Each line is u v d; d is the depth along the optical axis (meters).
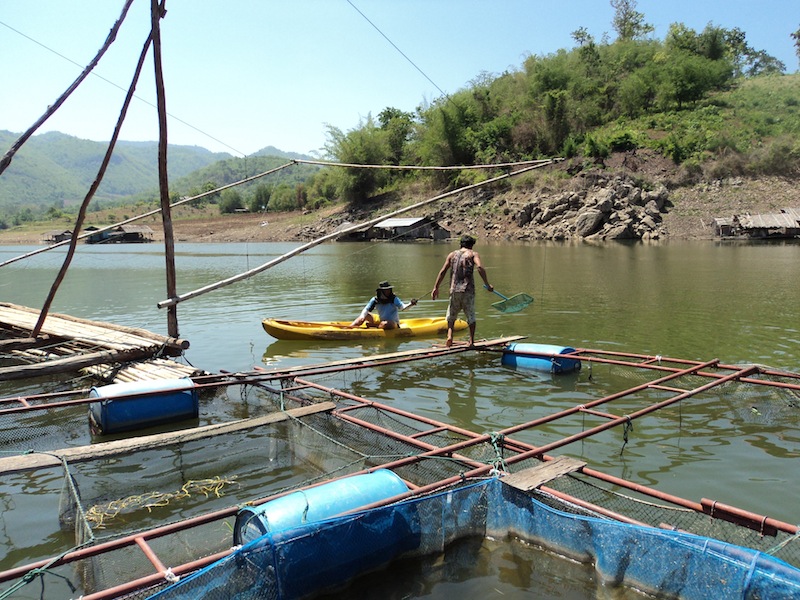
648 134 55.28
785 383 8.64
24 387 10.03
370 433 6.81
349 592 4.34
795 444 7.04
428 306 17.95
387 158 67.88
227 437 6.82
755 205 44.53
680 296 18.44
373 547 4.43
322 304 18.73
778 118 54.97
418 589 4.38
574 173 51.53
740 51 95.00
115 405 7.70
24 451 7.25
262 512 4.43
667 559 4.07
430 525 4.72
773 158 47.50
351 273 28.30
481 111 64.81
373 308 13.64
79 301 20.86
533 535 4.86
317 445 6.89
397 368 10.69
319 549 4.18
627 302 17.52
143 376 9.49
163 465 6.64
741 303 17.05
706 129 52.88
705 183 47.94
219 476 6.41
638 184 47.81
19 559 4.93
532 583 4.44
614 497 5.40
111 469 6.54
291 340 13.19
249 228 71.31
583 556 4.56
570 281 22.42
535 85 63.91
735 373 8.88
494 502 5.09
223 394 9.30
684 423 7.75
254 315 16.89
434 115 63.88
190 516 5.58
